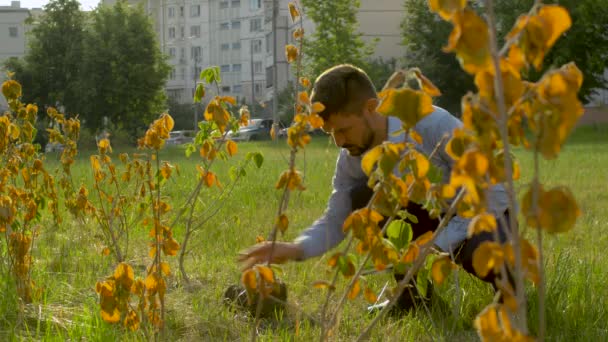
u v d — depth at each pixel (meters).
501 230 3.49
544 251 5.45
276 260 3.08
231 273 5.16
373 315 4.06
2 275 4.54
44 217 7.54
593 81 39.03
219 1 88.75
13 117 4.87
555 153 1.29
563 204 1.31
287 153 18.75
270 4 65.81
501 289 1.53
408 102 1.75
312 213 7.99
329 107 3.37
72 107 47.03
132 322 3.04
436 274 2.31
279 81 64.38
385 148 2.07
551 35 1.32
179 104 80.19
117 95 46.50
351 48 33.34
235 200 8.87
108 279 2.80
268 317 4.06
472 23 1.25
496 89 1.31
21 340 3.61
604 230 6.72
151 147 3.79
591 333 3.61
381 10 55.41
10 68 47.56
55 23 47.22
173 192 9.31
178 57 91.12
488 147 1.36
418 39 44.59
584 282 4.32
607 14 36.34
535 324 3.73
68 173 5.72
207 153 4.15
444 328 3.74
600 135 35.00
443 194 2.08
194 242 6.26
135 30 47.00
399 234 2.50
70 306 4.37
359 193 3.68
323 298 4.36
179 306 4.32
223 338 3.79
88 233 6.63
